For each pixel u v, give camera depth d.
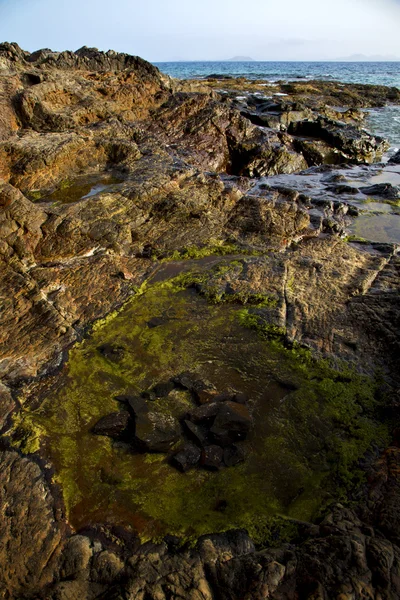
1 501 4.31
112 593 3.50
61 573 3.71
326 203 13.38
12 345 6.62
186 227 10.70
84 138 13.95
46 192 12.11
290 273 8.76
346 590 3.26
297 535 4.03
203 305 7.82
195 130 19.11
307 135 24.33
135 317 7.50
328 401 5.68
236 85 46.25
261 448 5.01
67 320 7.22
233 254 9.88
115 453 4.95
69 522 4.19
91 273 8.51
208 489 4.54
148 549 3.88
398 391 5.70
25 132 14.49
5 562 3.80
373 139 23.14
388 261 9.55
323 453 4.95
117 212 10.41
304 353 6.50
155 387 5.88
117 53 23.69
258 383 6.00
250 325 7.19
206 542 3.92
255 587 3.39
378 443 5.05
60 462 4.83
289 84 47.12
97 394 5.81
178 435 5.11
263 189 14.53
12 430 5.21
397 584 3.30
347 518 4.01
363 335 6.89
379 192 15.53
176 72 101.19
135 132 16.56
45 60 20.91
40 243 9.06
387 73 100.56
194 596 3.42
